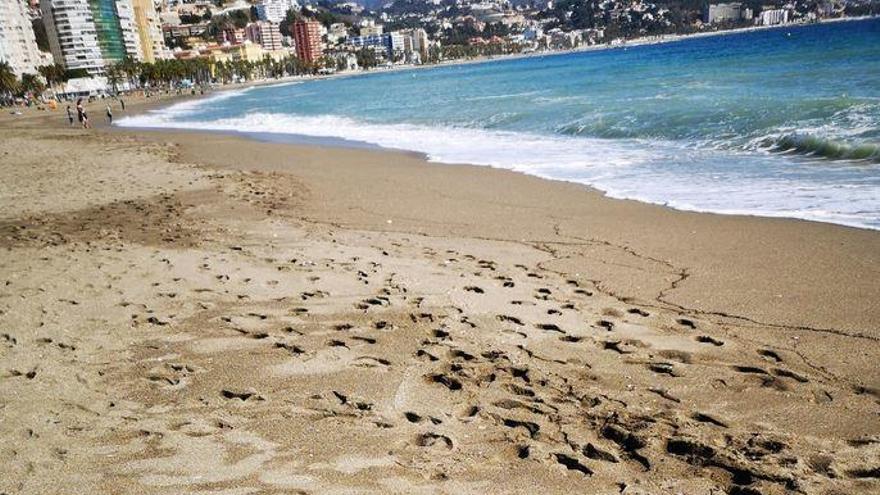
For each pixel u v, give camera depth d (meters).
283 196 12.21
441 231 9.01
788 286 5.89
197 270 7.12
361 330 5.25
